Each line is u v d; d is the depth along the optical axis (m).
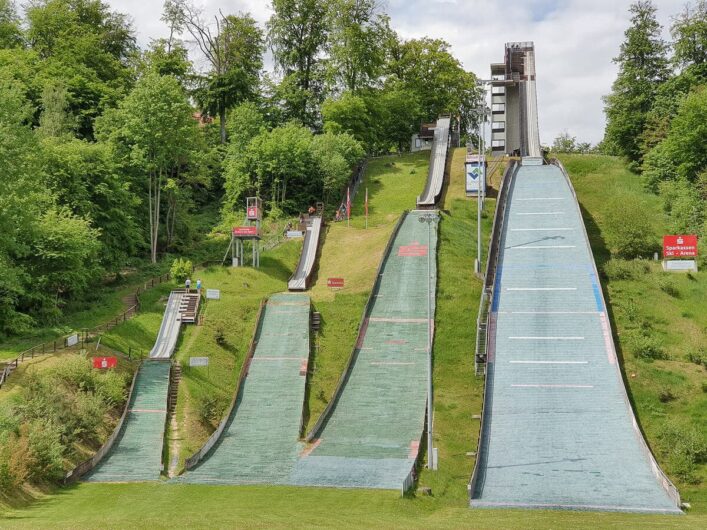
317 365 78.88
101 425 63.84
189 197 127.56
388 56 181.00
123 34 156.38
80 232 83.62
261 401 72.50
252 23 159.50
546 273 90.62
